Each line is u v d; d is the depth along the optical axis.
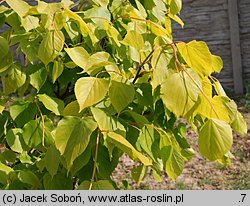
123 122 1.07
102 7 1.17
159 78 0.97
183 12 5.00
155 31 1.22
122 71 1.14
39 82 1.11
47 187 1.04
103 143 1.04
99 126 0.95
